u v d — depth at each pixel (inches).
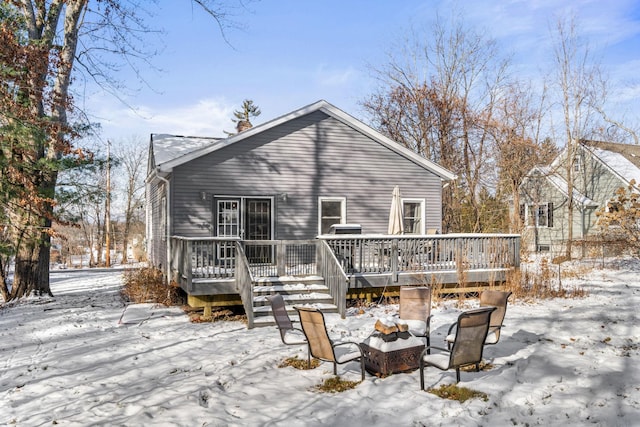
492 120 1168.8
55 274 1012.5
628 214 727.1
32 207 516.4
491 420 179.2
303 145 583.5
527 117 1152.8
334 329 339.0
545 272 530.6
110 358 280.2
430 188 645.9
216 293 401.1
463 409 188.4
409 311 293.7
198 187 537.0
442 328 336.2
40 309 472.7
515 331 323.0
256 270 470.0
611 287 533.3
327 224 595.5
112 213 1958.7
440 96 1231.5
